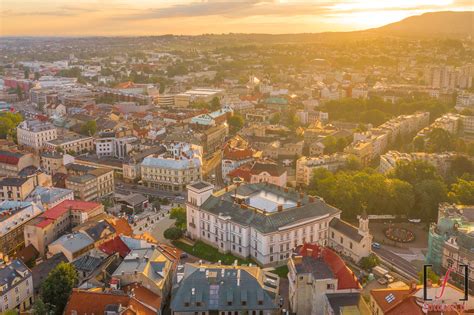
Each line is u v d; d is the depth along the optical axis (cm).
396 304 18488
